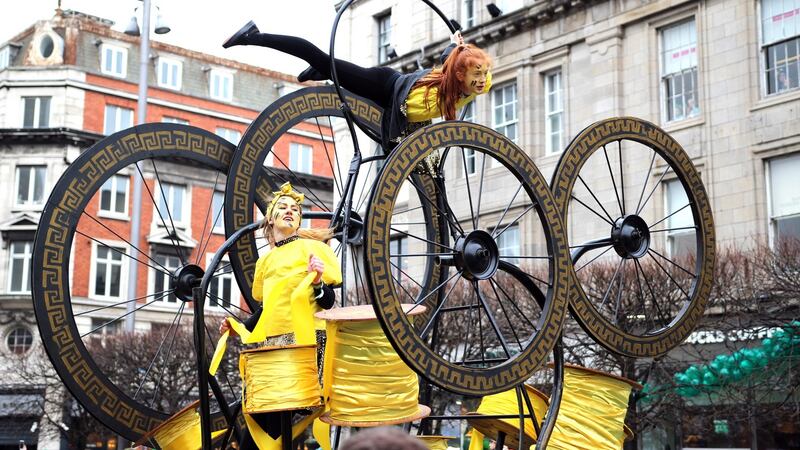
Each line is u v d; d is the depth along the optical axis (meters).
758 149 21.72
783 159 21.58
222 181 44.84
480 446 8.88
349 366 6.41
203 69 49.06
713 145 22.59
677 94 23.81
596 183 24.39
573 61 25.84
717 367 19.45
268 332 6.84
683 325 8.77
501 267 7.52
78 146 43.06
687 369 20.03
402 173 6.48
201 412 7.04
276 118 9.36
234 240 7.32
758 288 19.47
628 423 19.66
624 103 24.64
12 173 42.66
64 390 32.69
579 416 8.10
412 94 7.39
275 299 6.87
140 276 42.16
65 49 45.31
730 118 22.34
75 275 41.03
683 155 8.98
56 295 7.95
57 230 8.02
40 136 42.34
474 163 27.78
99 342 30.17
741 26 22.34
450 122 6.85
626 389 8.36
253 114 49.34
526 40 27.00
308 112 9.63
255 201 9.23
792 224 21.28
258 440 6.69
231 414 7.47
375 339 6.45
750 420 19.12
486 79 7.29
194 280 8.94
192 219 43.66
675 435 22.30
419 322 9.74
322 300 6.90
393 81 7.66
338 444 7.17
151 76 47.16
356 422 6.38
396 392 6.50
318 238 7.23
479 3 28.91
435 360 6.46
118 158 8.47
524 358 7.09
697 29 23.16
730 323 19.70
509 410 8.61
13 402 36.53
